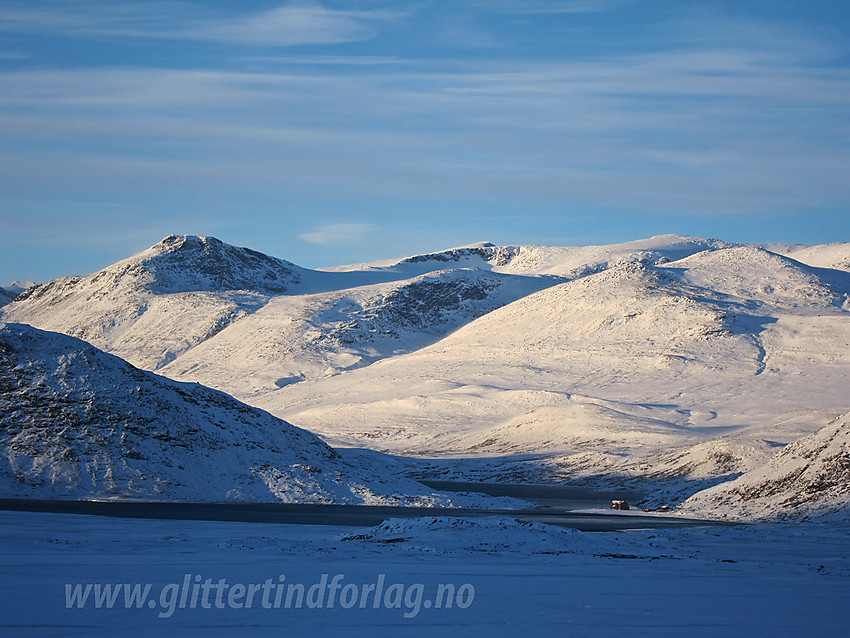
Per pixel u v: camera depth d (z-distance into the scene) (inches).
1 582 1855.3
